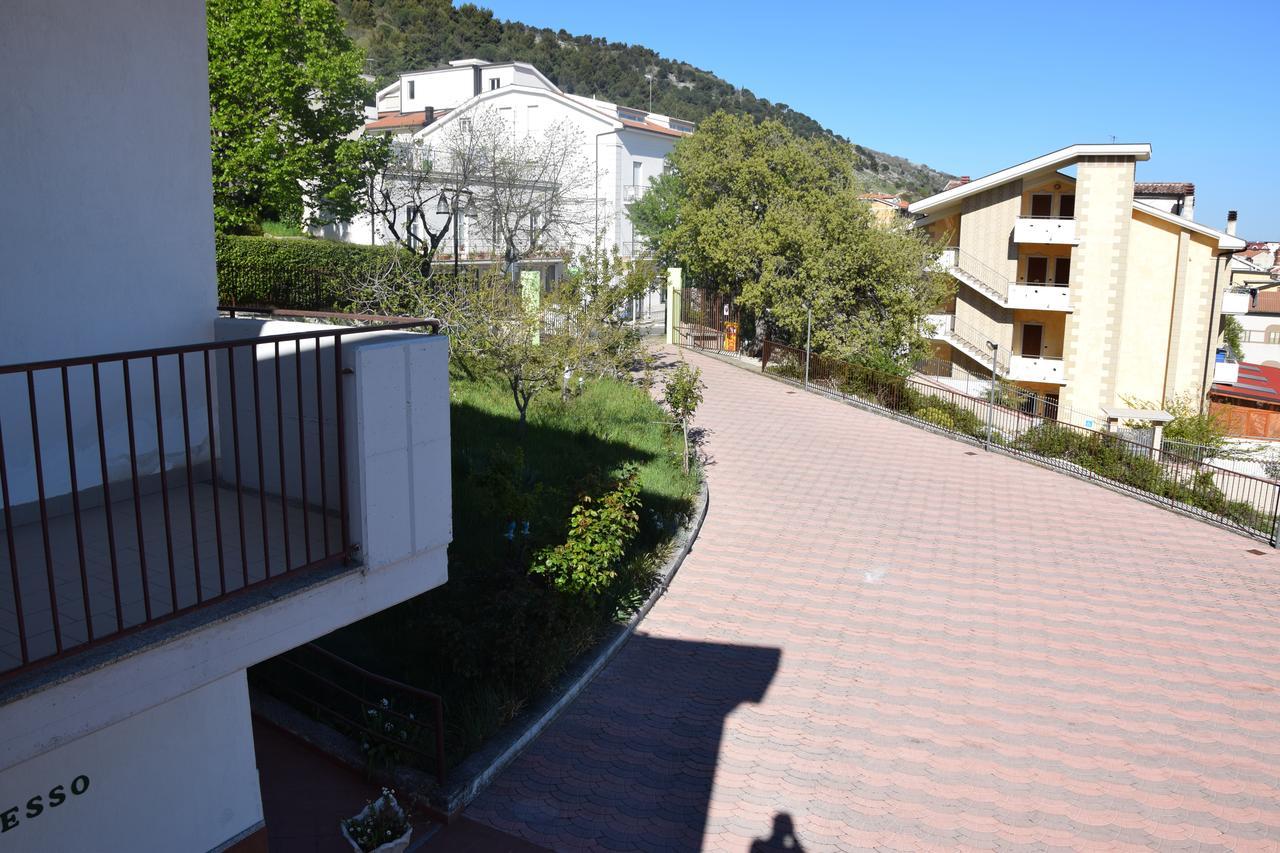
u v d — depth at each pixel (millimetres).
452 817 6906
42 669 3432
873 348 26391
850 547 13758
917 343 28297
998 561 13711
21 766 4246
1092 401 32844
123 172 5285
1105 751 8680
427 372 4859
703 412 21984
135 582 4344
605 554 9703
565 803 7270
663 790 7559
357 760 7191
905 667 10094
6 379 4836
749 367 27750
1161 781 8250
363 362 4488
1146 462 19453
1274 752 8875
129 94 5277
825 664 10016
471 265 25469
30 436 4996
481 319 17281
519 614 8727
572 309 18500
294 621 4320
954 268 34125
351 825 6102
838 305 27516
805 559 13125
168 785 4938
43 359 5004
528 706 8461
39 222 4906
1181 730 9172
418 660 8641
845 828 7262
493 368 18172
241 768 5348
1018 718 9172
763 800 7539
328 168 23484
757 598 11656
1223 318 42656
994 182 32844
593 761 7887
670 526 13359
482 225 28266
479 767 7344
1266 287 53250
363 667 8461
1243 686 10211
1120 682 10117
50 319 5012
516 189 29344
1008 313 33906
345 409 4637
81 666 3490
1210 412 32438
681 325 32250
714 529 14109
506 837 6797
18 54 4727
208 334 5840
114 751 4648
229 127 21875
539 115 40438
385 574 4785
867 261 27062
